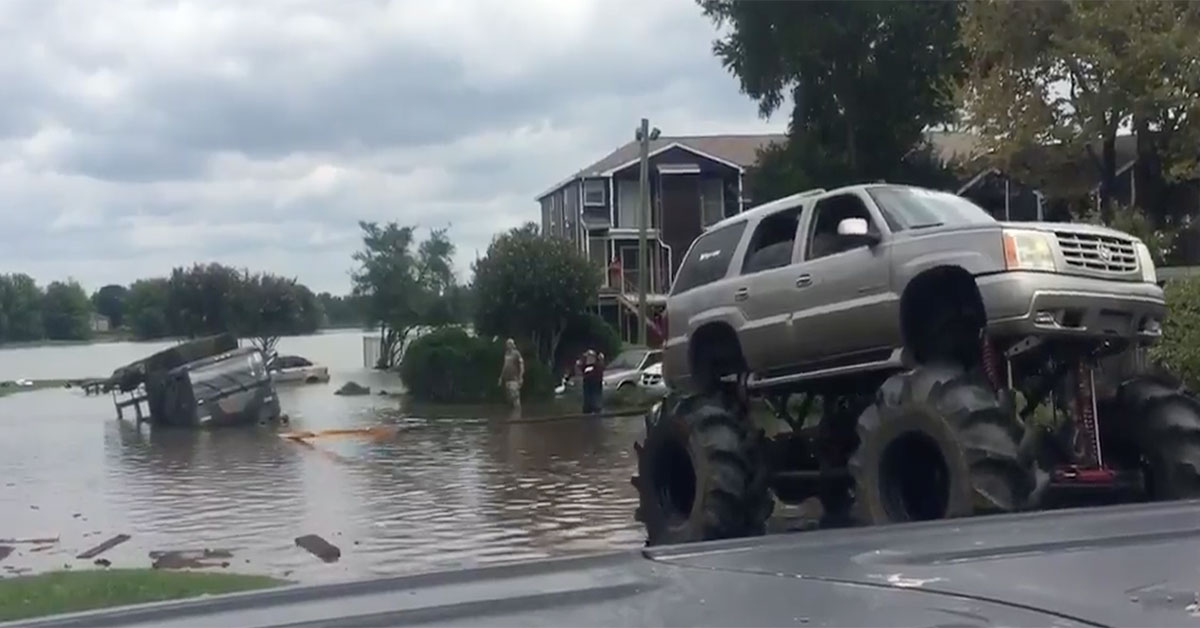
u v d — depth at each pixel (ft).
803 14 109.60
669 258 180.86
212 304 233.35
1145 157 92.79
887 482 28.32
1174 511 10.42
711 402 34.78
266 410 109.19
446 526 47.52
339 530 46.98
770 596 7.27
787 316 33.50
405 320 206.80
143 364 114.52
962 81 99.86
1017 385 30.86
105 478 67.92
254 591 8.18
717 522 32.99
